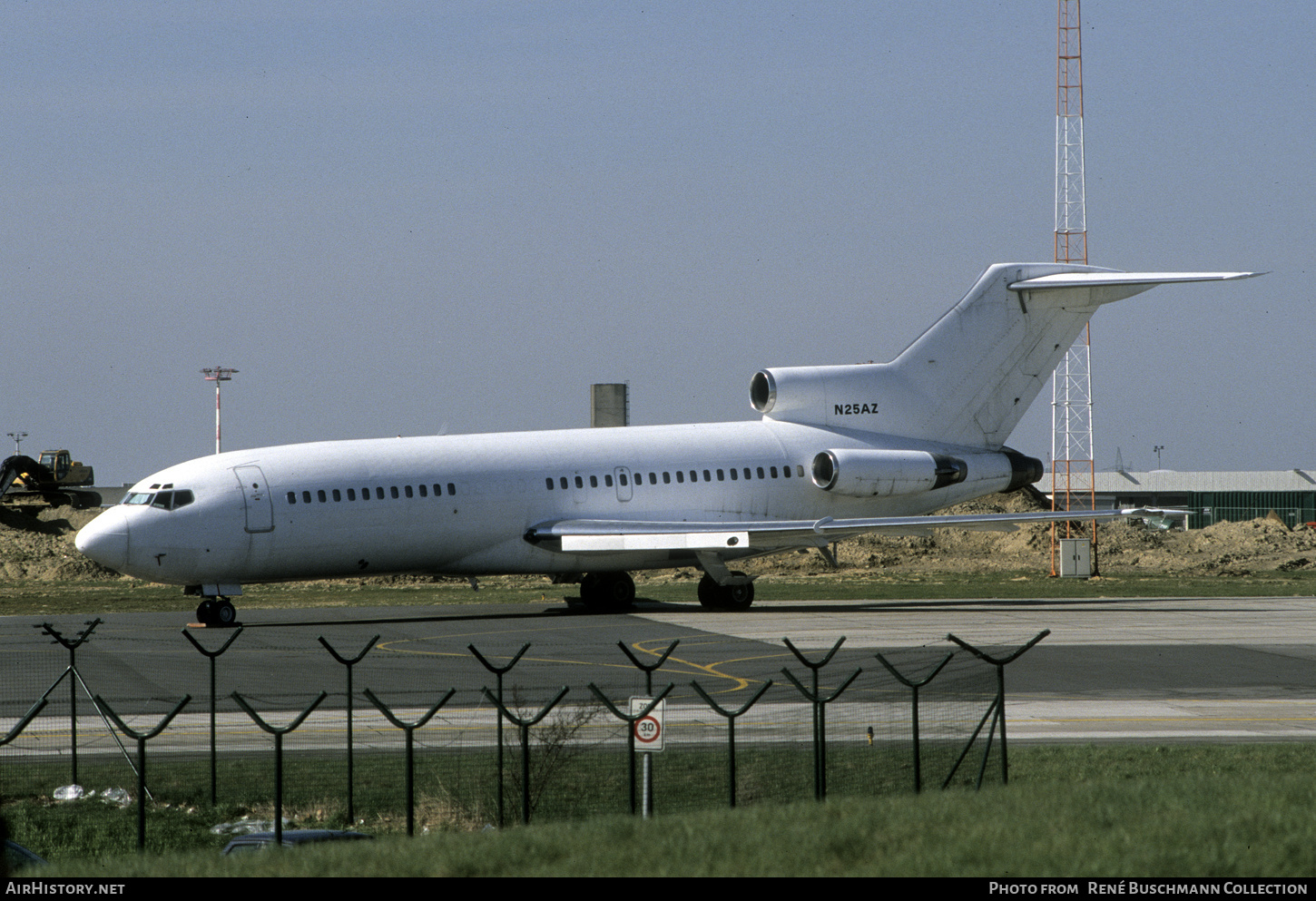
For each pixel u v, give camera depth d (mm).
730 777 60062
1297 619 160125
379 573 167250
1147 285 184125
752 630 145750
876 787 63969
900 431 192375
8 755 78062
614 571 176000
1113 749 75875
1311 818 46531
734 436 185250
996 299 194500
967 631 144125
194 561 152125
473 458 169000
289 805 65812
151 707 94500
